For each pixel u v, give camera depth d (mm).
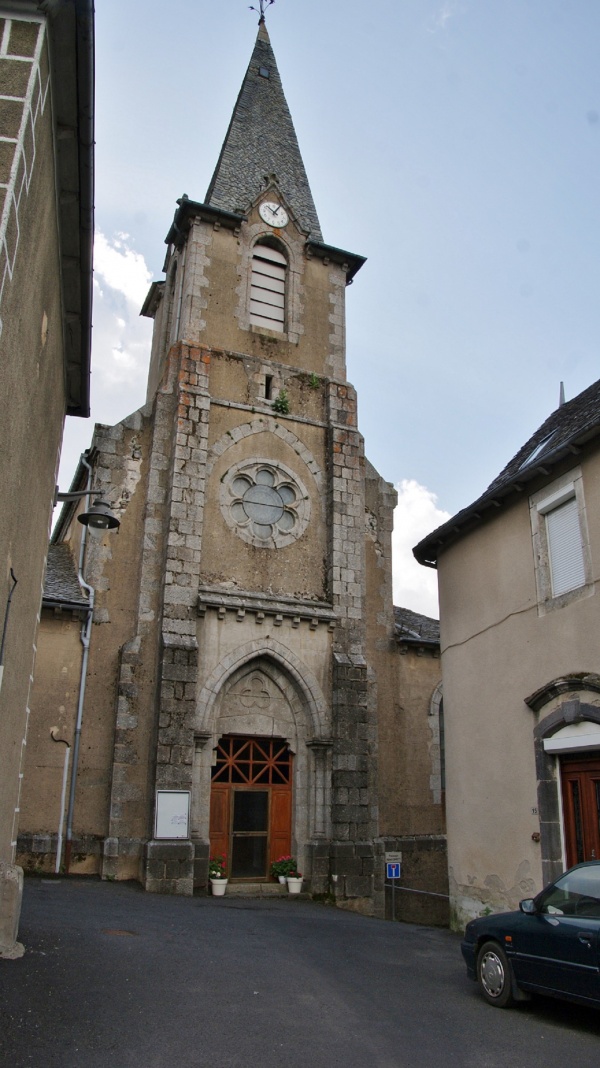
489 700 13469
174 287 23391
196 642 17656
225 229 22016
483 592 14055
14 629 8695
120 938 10039
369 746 18953
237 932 11664
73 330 11055
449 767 14531
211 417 19984
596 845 10906
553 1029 7500
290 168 24984
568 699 11578
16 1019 6488
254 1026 7059
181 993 7844
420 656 20922
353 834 17703
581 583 11781
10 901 8367
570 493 12125
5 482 7109
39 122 7168
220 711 18016
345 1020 7473
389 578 21234
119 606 18047
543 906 8164
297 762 18422
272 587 19391
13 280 6594
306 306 22469
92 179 8734
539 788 11891
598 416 11070
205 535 18969
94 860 16344
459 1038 7133
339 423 21406
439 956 11195
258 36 27656
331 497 20547
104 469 18922
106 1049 6180
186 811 16281
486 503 13773
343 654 19250
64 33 7168
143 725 17125
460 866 13781
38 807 16266
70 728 16922
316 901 17078
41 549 10758
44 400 9445
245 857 17625
